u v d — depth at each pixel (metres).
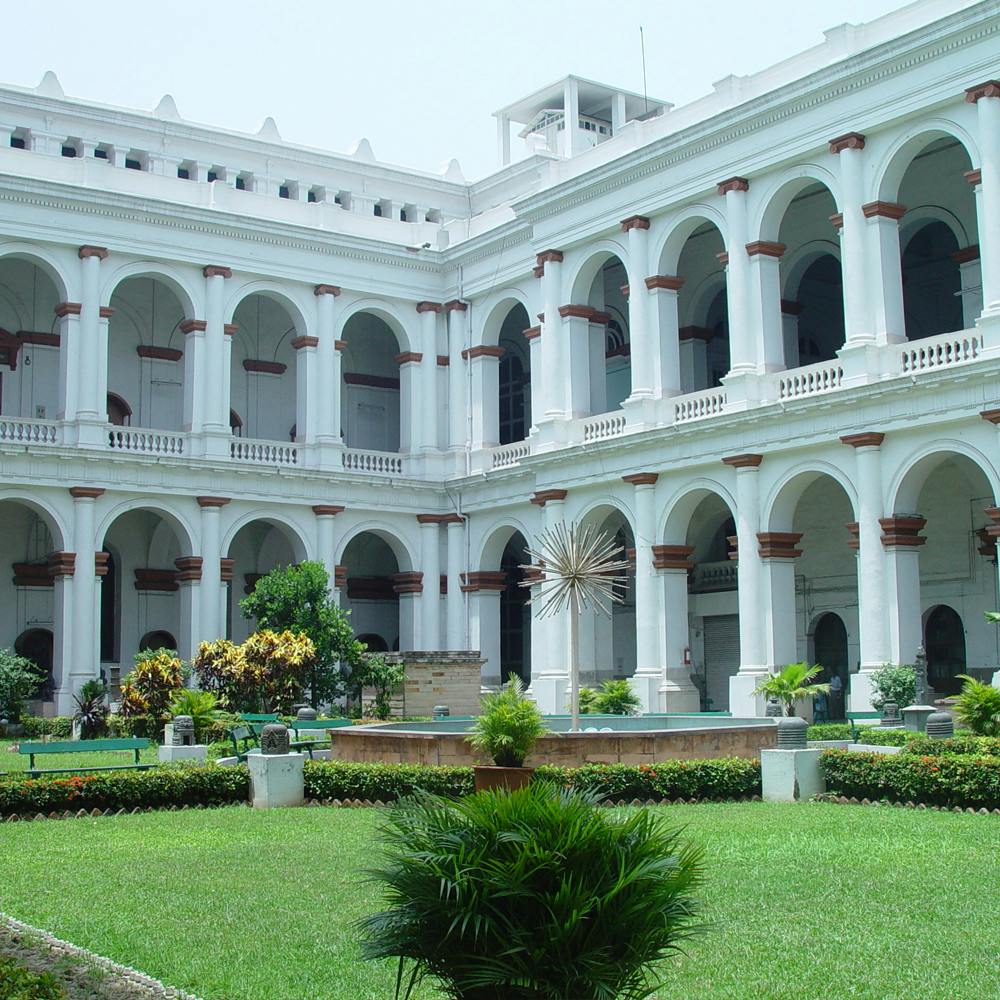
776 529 34.19
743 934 11.02
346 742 22.81
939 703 30.17
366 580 51.16
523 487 42.75
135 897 12.92
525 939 7.20
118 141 47.12
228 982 9.80
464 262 46.22
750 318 35.09
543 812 7.47
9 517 43.34
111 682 39.06
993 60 29.62
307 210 45.09
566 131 50.28
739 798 20.22
